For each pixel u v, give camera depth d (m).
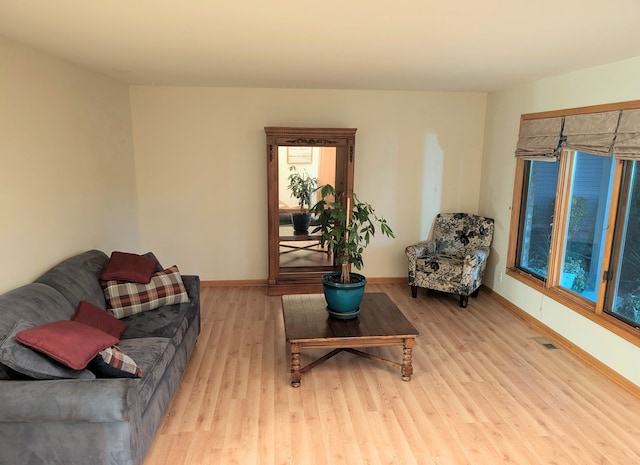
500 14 2.00
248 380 2.99
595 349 3.18
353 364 3.22
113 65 3.36
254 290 4.97
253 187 4.91
